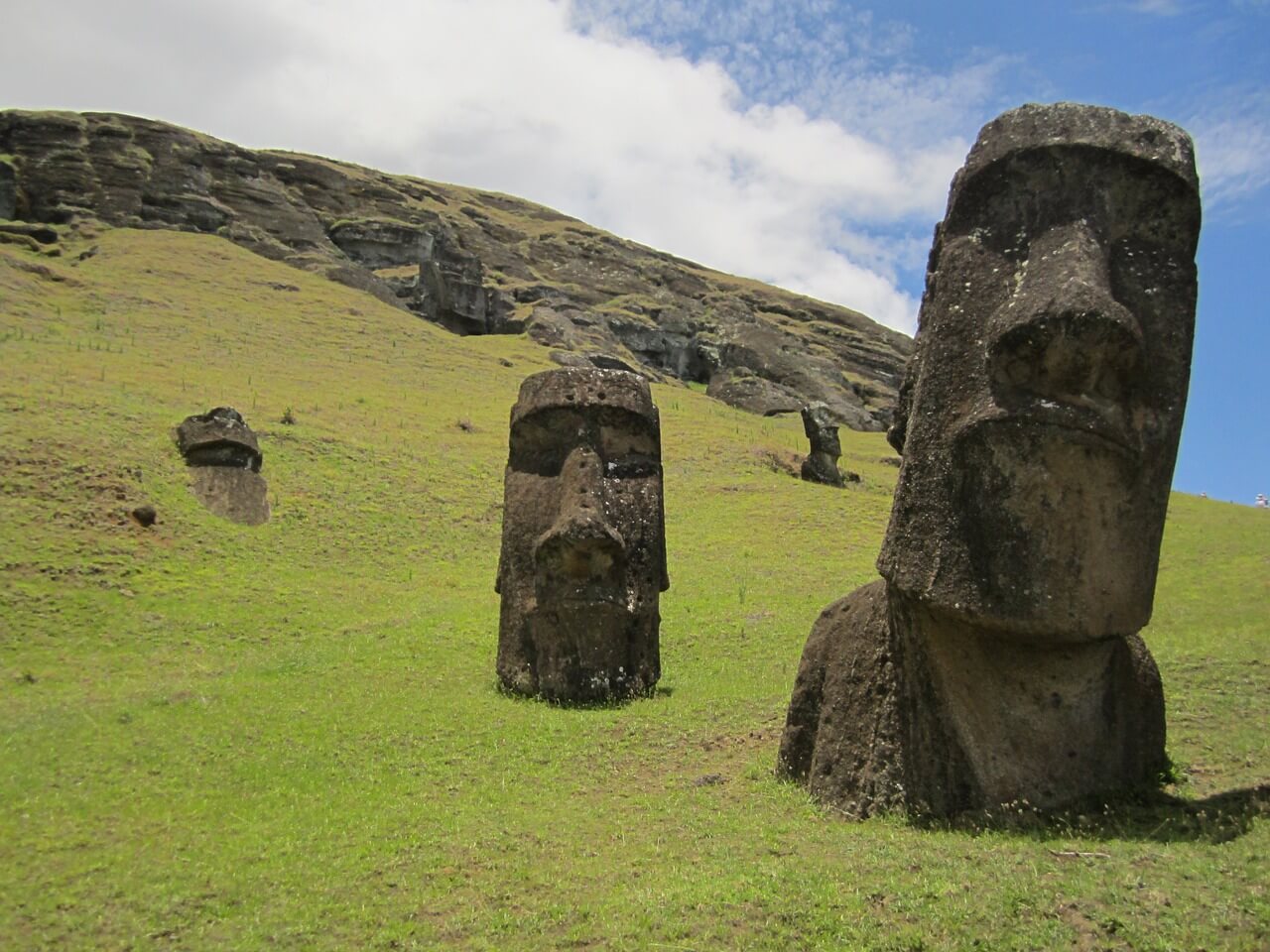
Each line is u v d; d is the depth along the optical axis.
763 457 36.12
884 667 8.16
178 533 20.75
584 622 13.06
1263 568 20.58
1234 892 5.47
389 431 31.73
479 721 11.43
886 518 28.61
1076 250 7.17
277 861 7.34
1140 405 7.28
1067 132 7.46
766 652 15.70
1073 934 5.30
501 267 80.62
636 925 5.97
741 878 6.44
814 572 22.33
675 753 10.34
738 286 105.19
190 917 6.47
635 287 87.25
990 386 7.29
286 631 17.03
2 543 17.89
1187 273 7.42
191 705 11.71
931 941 5.42
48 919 6.39
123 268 50.25
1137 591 7.34
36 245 52.94
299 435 28.55
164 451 23.84
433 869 7.15
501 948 5.93
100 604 16.80
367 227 66.94
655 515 13.73
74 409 24.77
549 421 13.86
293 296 52.59
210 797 8.77
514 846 7.59
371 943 6.09
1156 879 5.73
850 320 102.62
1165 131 7.44
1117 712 7.94
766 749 10.19
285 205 66.00
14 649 14.88
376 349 46.19
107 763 9.47
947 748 7.68
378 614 18.64
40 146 61.03
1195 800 7.61
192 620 16.88
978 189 7.77
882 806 7.86
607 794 9.08
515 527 13.56
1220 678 10.56
